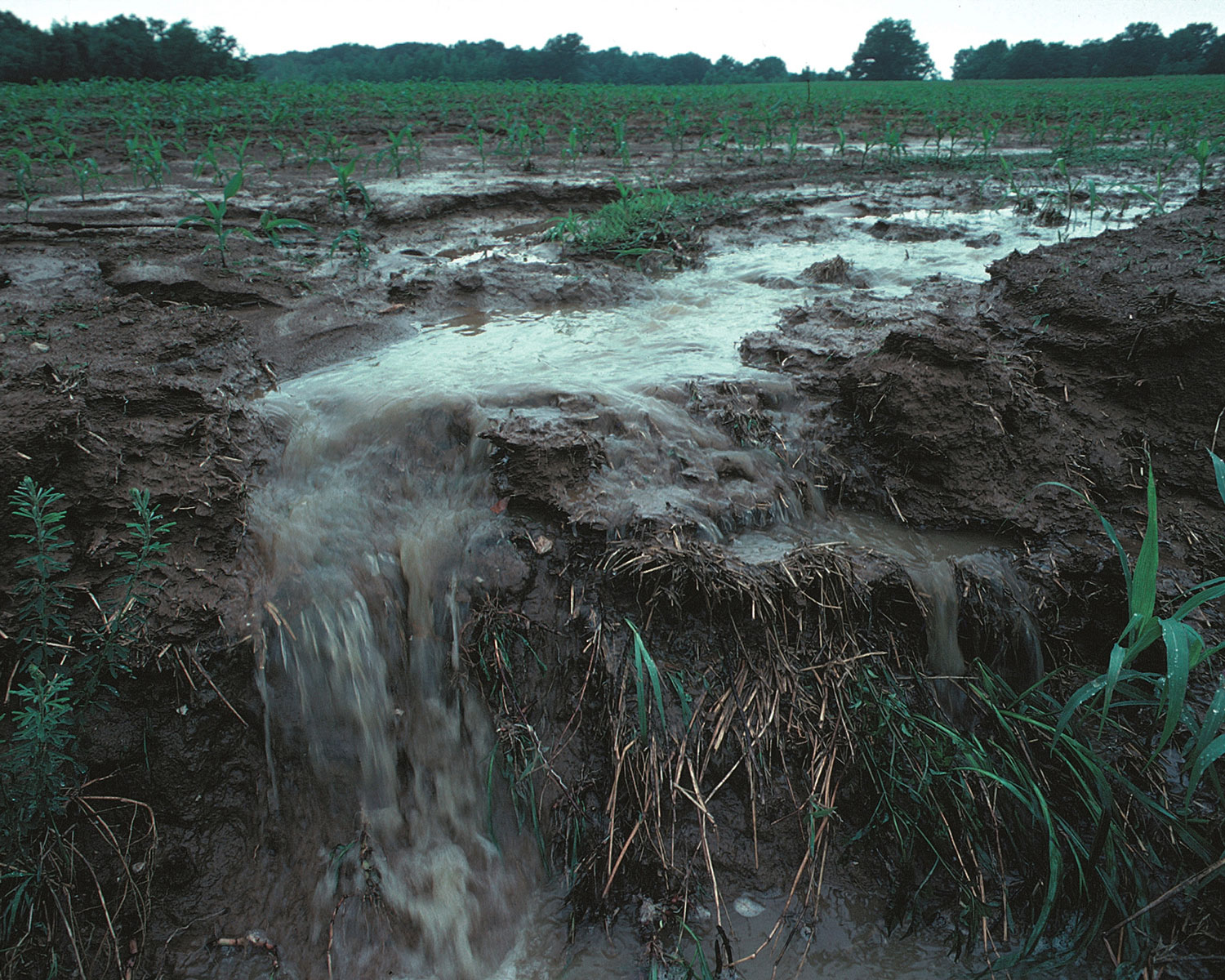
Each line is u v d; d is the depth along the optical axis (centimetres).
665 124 1553
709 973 278
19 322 455
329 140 1016
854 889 302
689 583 328
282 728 323
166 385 378
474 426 387
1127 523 372
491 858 317
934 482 385
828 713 322
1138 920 283
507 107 1736
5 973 269
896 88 3300
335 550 350
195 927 297
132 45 3177
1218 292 442
